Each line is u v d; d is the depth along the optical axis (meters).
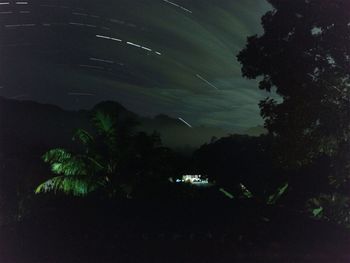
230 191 33.31
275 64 16.05
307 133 15.49
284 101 16.05
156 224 18.22
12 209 20.08
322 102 15.02
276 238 15.95
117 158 24.22
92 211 20.12
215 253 13.36
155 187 24.52
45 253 13.23
